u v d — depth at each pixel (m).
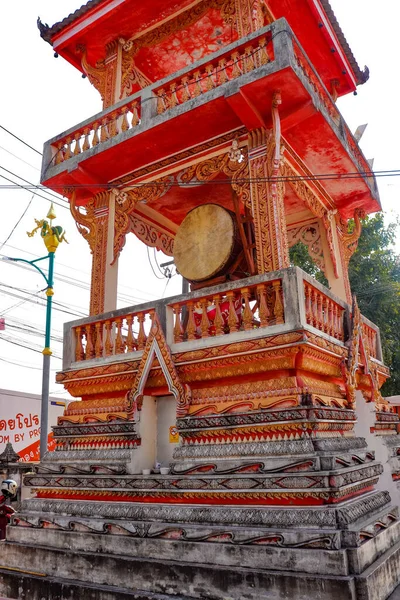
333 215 11.35
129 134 8.95
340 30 11.42
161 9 10.66
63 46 11.57
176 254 10.02
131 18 10.88
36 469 8.33
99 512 7.11
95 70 11.65
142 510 6.72
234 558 5.62
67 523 7.25
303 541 5.31
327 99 8.84
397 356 20.62
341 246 11.54
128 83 11.60
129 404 7.73
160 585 5.92
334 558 5.07
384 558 5.75
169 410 7.92
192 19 10.53
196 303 7.92
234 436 6.72
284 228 7.96
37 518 7.64
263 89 7.63
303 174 9.68
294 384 6.58
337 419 6.89
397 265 22.03
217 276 9.57
